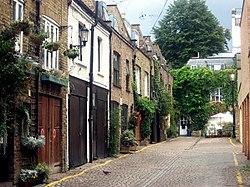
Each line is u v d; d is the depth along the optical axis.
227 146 31.66
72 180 14.09
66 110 16.52
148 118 31.59
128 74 28.23
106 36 22.84
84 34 18.22
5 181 12.27
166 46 64.81
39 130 13.99
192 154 24.97
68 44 16.91
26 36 12.88
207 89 52.84
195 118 53.16
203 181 14.03
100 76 21.73
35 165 13.40
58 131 15.84
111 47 23.67
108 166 18.45
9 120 11.53
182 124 54.53
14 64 10.69
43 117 14.38
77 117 18.09
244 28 22.33
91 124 19.81
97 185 13.21
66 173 15.80
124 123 26.91
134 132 28.30
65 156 16.36
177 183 13.75
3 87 10.57
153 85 37.09
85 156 19.27
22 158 12.82
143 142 31.78
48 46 13.90
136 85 30.00
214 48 64.06
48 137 14.83
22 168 12.80
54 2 15.46
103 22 21.77
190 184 13.47
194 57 62.91
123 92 26.67
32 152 13.32
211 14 64.50
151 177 15.23
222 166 18.22
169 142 37.69
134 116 28.17
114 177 15.12
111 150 23.14
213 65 59.81
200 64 59.44
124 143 25.08
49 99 14.94
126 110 27.64
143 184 13.59
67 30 16.78
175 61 64.06
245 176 15.05
